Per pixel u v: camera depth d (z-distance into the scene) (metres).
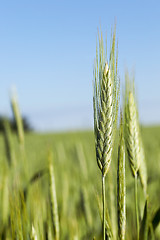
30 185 0.66
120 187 0.40
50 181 0.51
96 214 0.73
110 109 0.39
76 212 0.77
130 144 0.46
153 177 0.81
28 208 0.54
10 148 0.81
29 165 1.12
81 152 1.00
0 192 0.62
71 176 1.00
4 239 0.59
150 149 1.75
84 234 0.61
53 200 0.51
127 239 0.52
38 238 0.46
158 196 0.77
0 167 0.70
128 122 0.46
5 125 0.82
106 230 0.43
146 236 0.47
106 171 0.39
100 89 0.39
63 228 0.64
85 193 0.70
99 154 0.39
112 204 0.53
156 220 0.51
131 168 0.46
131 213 0.69
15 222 0.47
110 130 0.39
